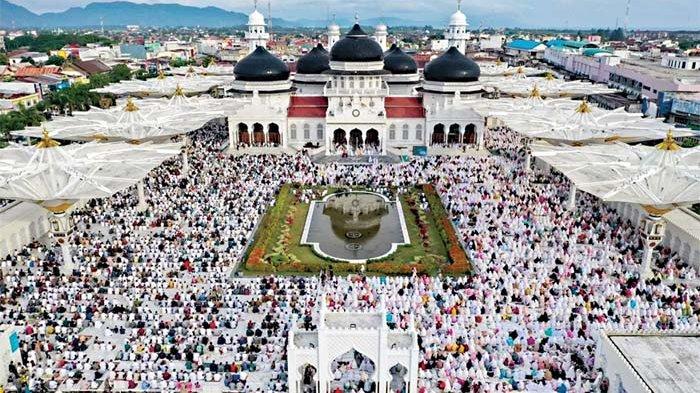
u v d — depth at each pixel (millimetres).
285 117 109438
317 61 131625
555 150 71312
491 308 48562
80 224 69562
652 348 40219
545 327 46219
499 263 56969
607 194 55125
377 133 110250
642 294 50906
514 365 41938
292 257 62562
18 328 46625
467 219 70438
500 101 109125
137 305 49844
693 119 125062
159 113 91500
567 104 100812
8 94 154000
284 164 94500
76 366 42188
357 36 109812
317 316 47219
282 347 44031
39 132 83250
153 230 67125
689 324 45938
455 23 157250
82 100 148750
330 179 87562
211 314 48125
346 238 68500
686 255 60719
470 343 43125
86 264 57500
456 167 93062
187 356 42812
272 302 49281
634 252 61156
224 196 77562
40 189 55062
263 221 70500
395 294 50875
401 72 131375
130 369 41969
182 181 84875
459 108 107500
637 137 79062
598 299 49812
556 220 67688
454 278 55438
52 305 49812
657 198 52688
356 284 53469
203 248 61000
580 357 42969
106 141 82312
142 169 64688
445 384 39875
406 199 80875
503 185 82562
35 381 40688
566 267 55219
